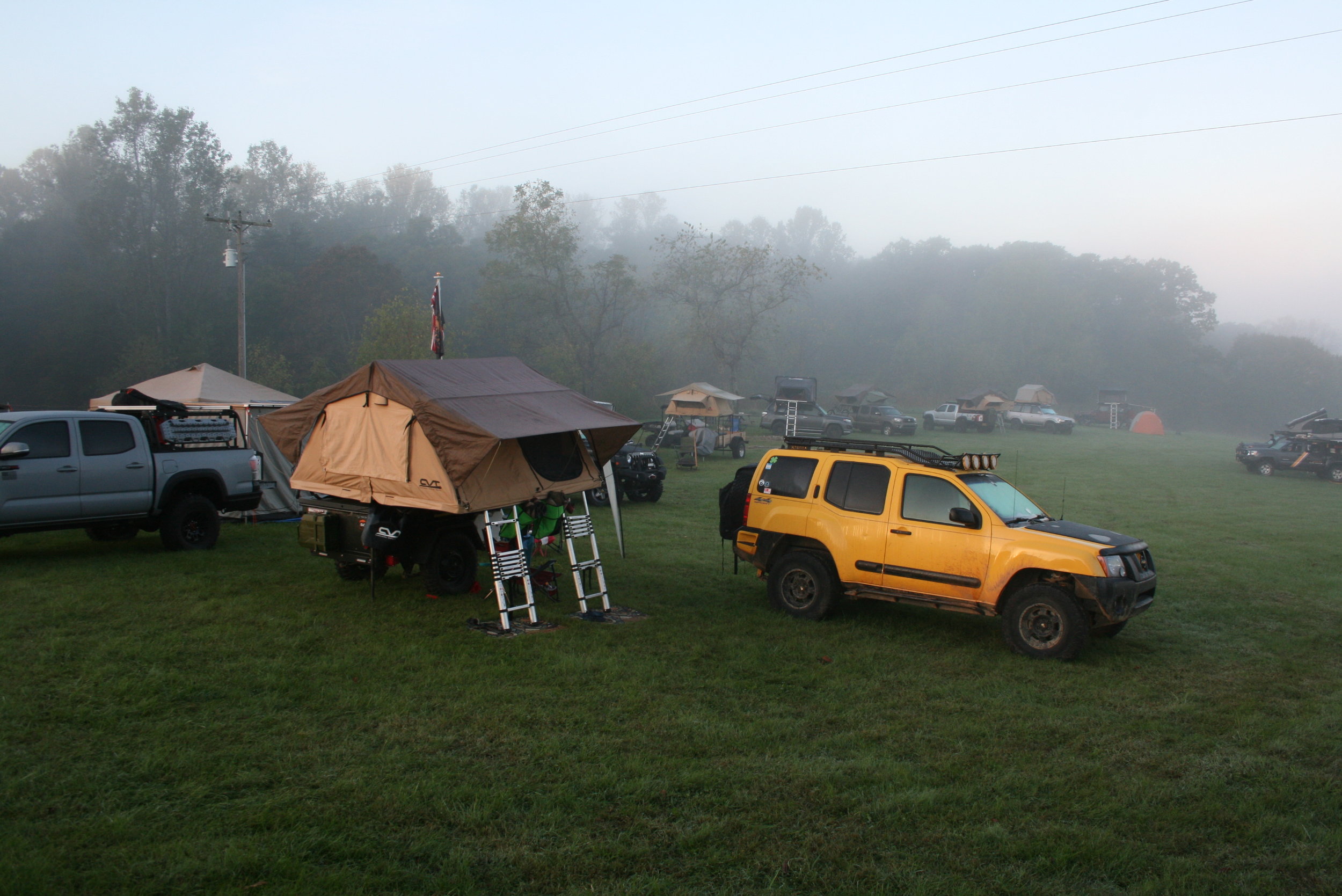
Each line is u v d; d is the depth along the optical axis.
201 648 6.74
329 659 6.58
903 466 8.12
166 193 53.78
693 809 4.32
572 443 9.22
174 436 10.95
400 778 4.55
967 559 7.56
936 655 7.28
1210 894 3.66
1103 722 5.77
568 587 9.52
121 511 10.11
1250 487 24.05
